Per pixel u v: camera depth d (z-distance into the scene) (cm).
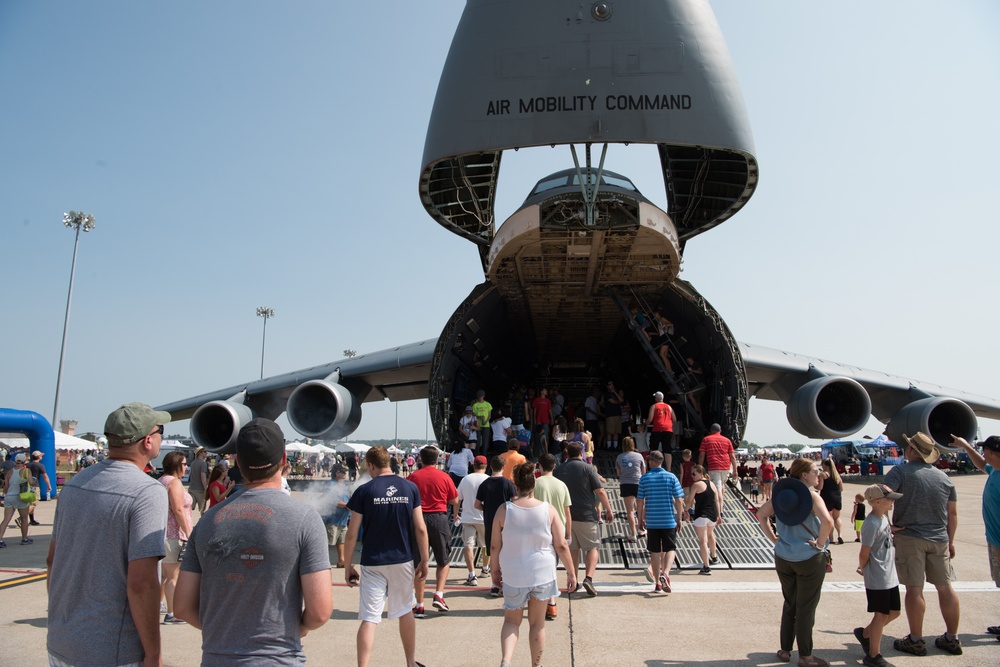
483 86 869
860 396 1133
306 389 1236
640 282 1242
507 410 1934
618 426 1509
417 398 1698
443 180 1025
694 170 1122
